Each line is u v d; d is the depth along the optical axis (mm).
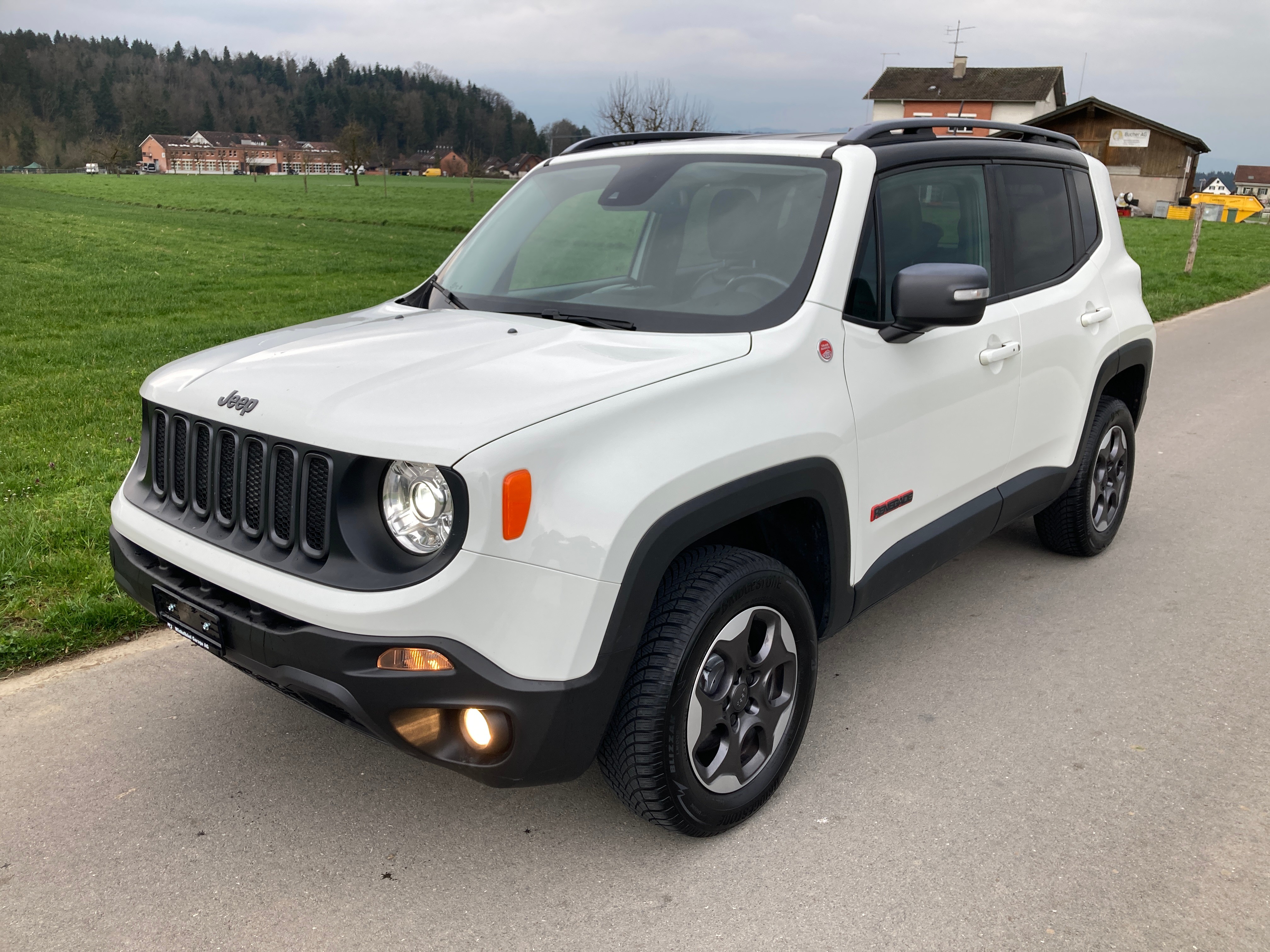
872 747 3148
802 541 2910
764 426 2543
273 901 2422
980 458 3559
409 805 2824
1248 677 3633
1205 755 3104
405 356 2613
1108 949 2275
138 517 2721
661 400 2367
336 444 2197
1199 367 10164
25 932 2301
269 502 2359
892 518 3125
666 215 3205
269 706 3350
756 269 2922
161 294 17516
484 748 2236
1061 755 3105
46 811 2756
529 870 2551
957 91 64438
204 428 2557
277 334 3072
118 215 41125
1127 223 41656
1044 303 3879
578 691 2189
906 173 3217
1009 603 4297
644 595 2260
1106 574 4641
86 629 3789
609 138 3988
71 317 14500
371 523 2230
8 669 3576
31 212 40844
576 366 2475
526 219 3625
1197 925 2354
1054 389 3967
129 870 2525
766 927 2348
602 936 2320
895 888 2482
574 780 2592
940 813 2801
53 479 5660
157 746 3098
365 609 2141
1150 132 50094
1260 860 2592
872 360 2951
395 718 2203
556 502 2164
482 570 2113
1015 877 2521
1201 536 5164
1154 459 6676
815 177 3051
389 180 114562
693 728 2467
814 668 2869
